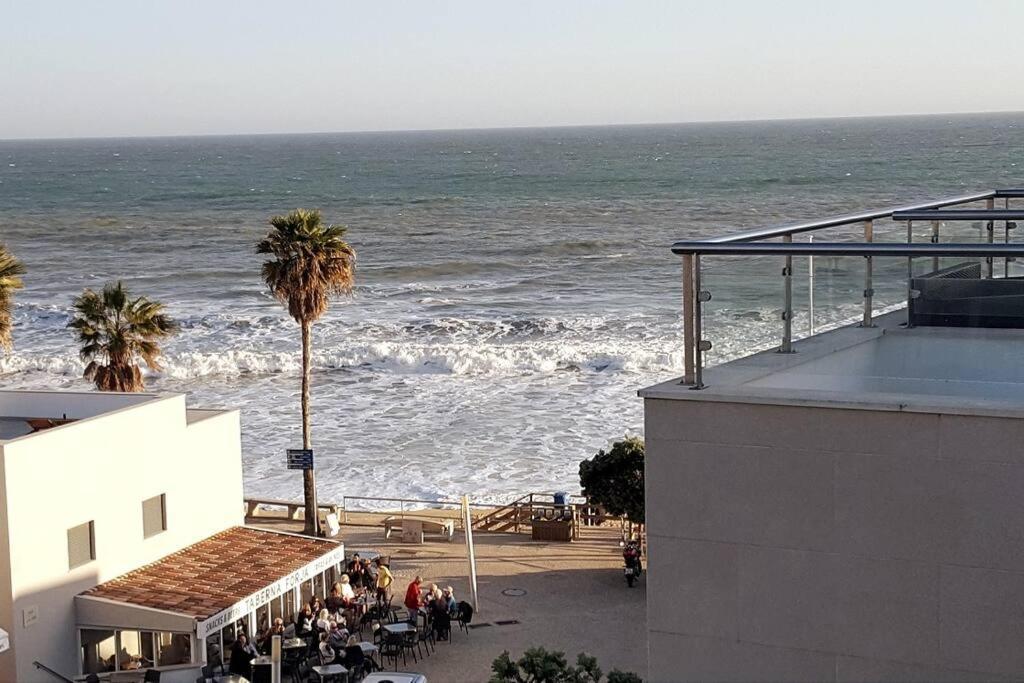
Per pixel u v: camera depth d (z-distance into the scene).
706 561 6.79
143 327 31.55
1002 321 6.66
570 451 39.25
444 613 22.41
